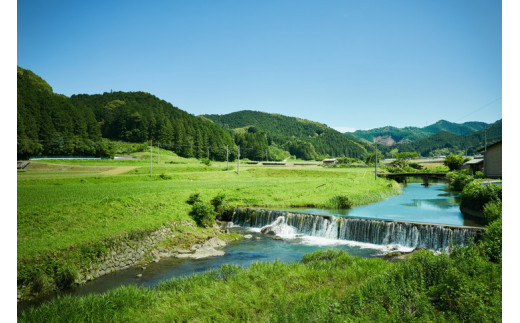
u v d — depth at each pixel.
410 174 75.75
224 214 36.03
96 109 191.50
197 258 22.47
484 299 9.52
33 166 73.38
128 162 98.56
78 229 22.44
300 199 43.12
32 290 16.22
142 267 20.58
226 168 89.94
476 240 21.11
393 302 10.23
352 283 13.86
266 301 12.68
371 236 26.08
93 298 13.67
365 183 57.59
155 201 32.34
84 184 46.66
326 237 28.58
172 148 154.00
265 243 26.58
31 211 23.89
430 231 23.25
